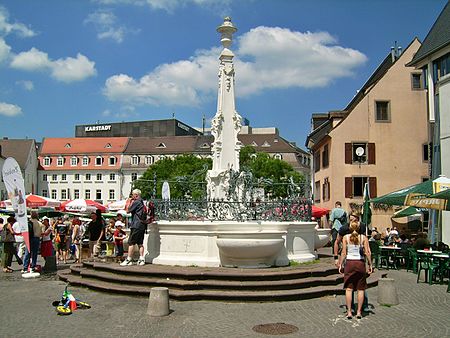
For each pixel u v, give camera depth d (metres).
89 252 18.34
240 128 16.12
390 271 16.81
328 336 8.05
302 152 92.12
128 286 11.73
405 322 9.02
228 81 16.16
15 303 10.82
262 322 8.95
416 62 26.19
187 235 13.31
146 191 56.09
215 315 9.45
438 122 23.59
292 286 11.33
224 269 12.45
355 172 36.19
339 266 9.62
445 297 11.59
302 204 14.51
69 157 93.12
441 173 23.02
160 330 8.41
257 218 13.82
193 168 54.81
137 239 13.34
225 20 16.39
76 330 8.45
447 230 22.14
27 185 84.94
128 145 92.69
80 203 27.52
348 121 36.53
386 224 35.28
